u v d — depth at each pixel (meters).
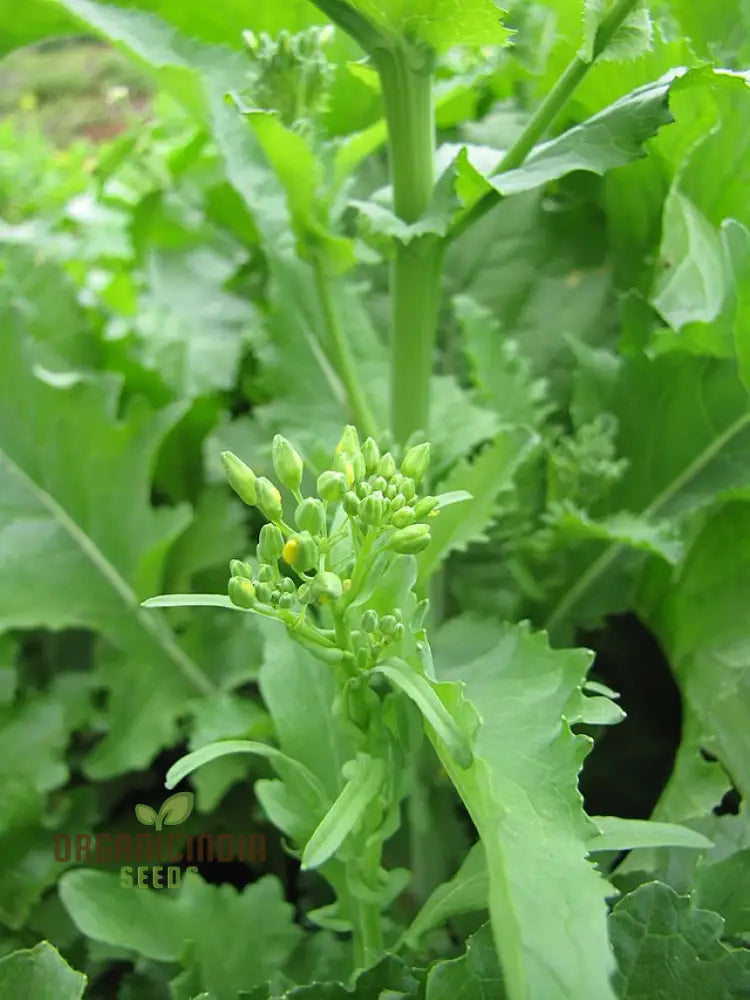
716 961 0.15
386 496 0.15
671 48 0.23
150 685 0.26
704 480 0.24
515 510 0.26
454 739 0.13
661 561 0.24
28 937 0.23
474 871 0.17
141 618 0.27
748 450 0.24
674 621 0.23
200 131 0.35
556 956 0.11
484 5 0.17
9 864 0.24
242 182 0.26
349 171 0.22
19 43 0.28
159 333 0.33
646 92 0.19
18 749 0.25
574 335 0.30
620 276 0.30
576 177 0.31
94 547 0.28
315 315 0.27
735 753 0.20
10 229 0.48
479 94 0.32
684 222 0.23
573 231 0.31
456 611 0.28
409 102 0.19
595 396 0.26
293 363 0.27
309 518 0.14
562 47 0.25
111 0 0.26
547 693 0.16
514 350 0.27
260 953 0.20
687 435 0.24
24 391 0.28
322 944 0.21
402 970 0.16
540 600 0.25
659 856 0.19
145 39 0.26
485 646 0.22
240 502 0.29
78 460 0.28
